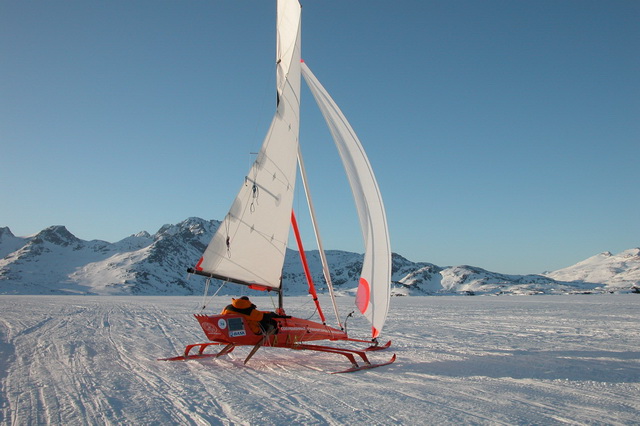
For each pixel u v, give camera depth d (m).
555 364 6.86
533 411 4.42
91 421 4.36
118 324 14.44
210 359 7.93
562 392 5.18
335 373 6.61
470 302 30.88
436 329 12.28
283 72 7.80
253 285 7.47
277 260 7.65
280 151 7.63
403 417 4.30
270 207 7.50
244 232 7.15
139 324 14.45
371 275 7.93
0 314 18.44
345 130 8.62
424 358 7.75
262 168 7.35
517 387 5.47
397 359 7.72
